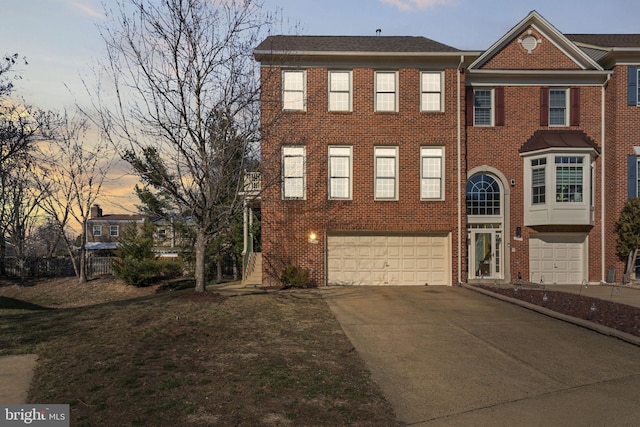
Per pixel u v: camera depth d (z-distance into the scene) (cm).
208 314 1164
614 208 1994
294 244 1886
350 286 1873
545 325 1138
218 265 2869
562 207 1944
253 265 2239
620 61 2006
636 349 930
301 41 2025
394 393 690
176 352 835
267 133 1361
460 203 1919
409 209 1916
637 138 1998
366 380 733
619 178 1989
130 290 2548
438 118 1927
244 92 1281
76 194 2789
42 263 3284
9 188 2786
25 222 3188
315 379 718
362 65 1916
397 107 1922
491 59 2070
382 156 1925
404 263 1930
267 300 1416
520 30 2075
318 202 1895
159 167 1276
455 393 695
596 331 1066
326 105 1903
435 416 612
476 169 2012
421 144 1923
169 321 1075
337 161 1917
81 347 857
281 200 1716
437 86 1944
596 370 806
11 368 741
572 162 1959
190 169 1280
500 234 2033
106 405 591
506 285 1889
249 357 820
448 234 1930
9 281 3044
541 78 2041
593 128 2058
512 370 805
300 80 1908
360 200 1908
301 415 586
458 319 1203
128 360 776
